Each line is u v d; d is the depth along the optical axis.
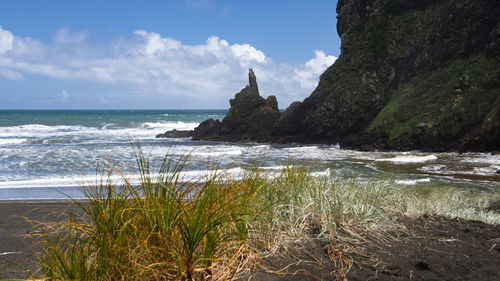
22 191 9.88
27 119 75.38
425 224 4.14
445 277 2.41
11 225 4.72
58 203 7.57
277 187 3.88
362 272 2.48
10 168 15.38
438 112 26.48
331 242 3.15
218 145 32.72
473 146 23.64
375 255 2.86
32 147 27.17
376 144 28.12
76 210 6.07
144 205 2.43
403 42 34.59
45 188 10.28
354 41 38.00
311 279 2.34
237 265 2.55
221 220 2.33
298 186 4.13
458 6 30.72
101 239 2.16
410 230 3.77
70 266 1.99
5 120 70.69
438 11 33.59
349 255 2.84
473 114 24.42
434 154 23.48
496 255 2.94
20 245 3.58
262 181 3.72
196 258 2.21
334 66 37.59
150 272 2.14
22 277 2.52
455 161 19.33
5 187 10.51
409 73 33.06
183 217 2.33
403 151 26.42
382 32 36.12
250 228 2.96
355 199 4.35
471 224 4.30
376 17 37.75
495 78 25.09
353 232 3.51
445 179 13.66
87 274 1.93
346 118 32.19
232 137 40.69
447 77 28.92
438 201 6.72
